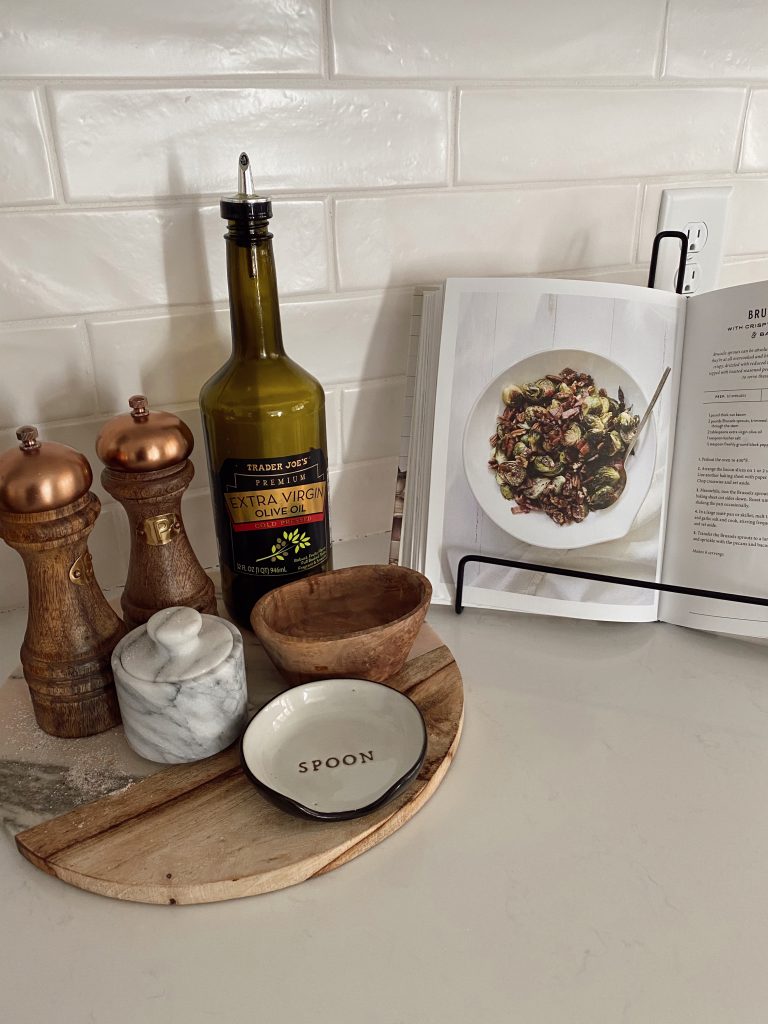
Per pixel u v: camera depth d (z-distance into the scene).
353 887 0.44
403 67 0.64
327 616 0.61
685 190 0.77
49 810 0.48
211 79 0.59
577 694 0.58
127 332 0.64
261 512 0.61
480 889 0.43
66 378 0.64
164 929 0.42
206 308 0.66
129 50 0.57
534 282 0.63
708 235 0.80
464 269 0.73
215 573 0.75
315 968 0.40
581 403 0.64
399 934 0.41
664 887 0.43
